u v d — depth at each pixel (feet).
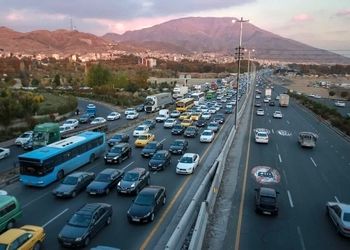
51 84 467.52
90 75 415.85
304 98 364.79
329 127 214.28
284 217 76.38
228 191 91.25
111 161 117.50
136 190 87.81
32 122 191.83
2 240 54.24
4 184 97.55
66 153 106.52
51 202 83.97
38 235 59.88
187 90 404.57
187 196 87.56
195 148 143.54
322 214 78.84
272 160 126.52
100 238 64.90
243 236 66.39
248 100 358.64
